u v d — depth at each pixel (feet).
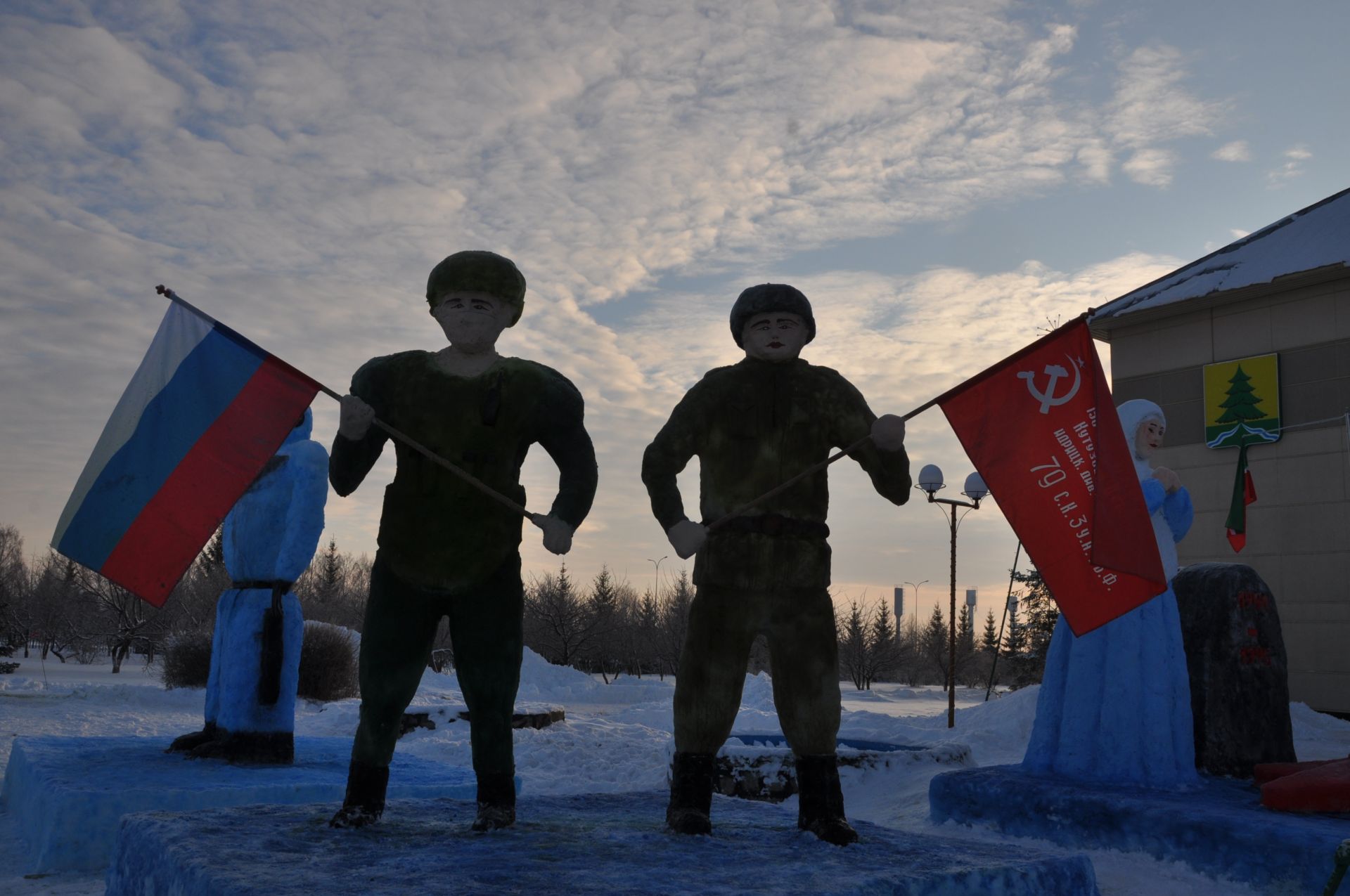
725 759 29.48
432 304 13.66
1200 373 66.85
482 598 12.94
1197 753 25.48
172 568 13.01
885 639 209.56
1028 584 83.30
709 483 13.82
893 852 12.21
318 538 25.53
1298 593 61.36
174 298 13.47
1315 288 62.28
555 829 13.06
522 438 13.38
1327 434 61.05
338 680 71.36
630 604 208.13
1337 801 19.76
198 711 64.80
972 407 14.08
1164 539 24.89
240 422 13.30
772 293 13.85
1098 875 19.80
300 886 9.57
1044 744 25.18
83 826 19.10
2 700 64.59
